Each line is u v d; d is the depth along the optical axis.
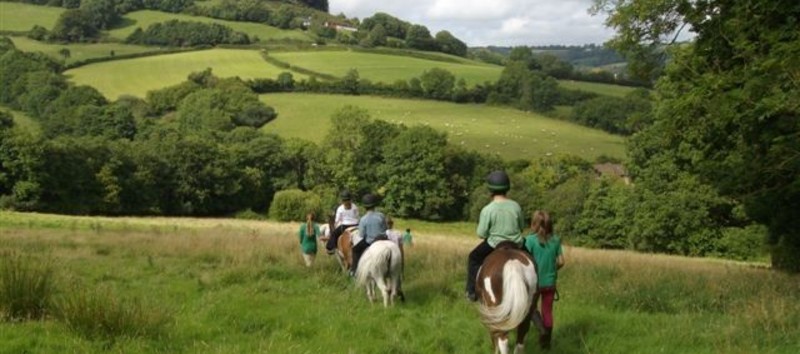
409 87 118.69
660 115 21.42
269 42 153.62
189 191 80.12
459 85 118.88
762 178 19.58
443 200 80.50
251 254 18.34
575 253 25.80
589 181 70.25
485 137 98.62
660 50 17.84
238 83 113.50
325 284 14.53
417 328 10.45
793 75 13.36
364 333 10.00
